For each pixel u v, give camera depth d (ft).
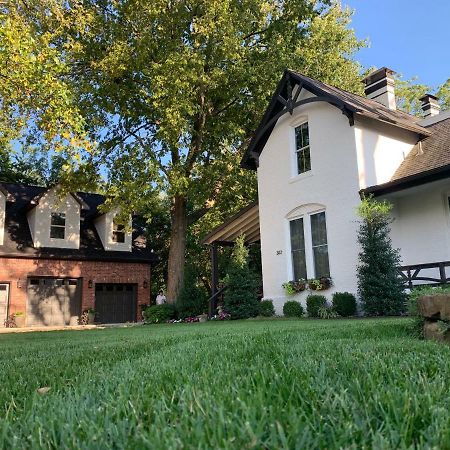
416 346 10.37
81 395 6.23
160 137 47.98
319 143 40.88
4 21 25.66
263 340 12.92
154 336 19.51
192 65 45.60
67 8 34.81
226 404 5.10
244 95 54.29
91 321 64.28
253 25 55.01
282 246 43.75
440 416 4.43
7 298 60.18
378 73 49.55
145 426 4.59
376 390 5.41
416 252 36.70
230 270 45.68
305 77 41.86
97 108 49.21
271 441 3.70
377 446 3.59
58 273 63.93
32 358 12.44
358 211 33.58
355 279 36.22
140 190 47.29
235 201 60.39
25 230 65.16
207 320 47.70
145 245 73.82
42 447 4.08
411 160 39.34
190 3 46.80
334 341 12.10
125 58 44.73
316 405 5.00
